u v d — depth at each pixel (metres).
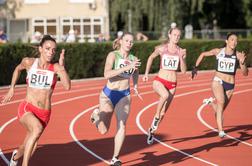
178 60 25.38
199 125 30.42
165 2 85.44
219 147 24.42
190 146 24.61
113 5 85.75
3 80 52.19
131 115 34.16
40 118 18.03
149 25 86.56
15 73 18.30
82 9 85.62
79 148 24.02
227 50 25.33
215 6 111.31
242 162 21.56
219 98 25.02
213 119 32.59
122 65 20.00
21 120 17.84
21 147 18.81
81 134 27.50
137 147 24.30
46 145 24.66
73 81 58.62
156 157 22.38
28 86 18.08
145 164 21.16
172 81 25.39
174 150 23.73
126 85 20.06
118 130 19.78
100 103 20.23
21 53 53.69
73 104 39.50
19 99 42.44
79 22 85.69
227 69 25.16
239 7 112.38
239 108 38.00
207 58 75.25
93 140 25.89
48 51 17.84
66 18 85.56
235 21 116.00
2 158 22.16
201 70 74.94
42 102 17.97
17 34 79.38
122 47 20.09
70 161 21.52
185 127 29.72
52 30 86.00
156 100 42.09
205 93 47.69
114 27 86.69
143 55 67.25
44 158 21.98
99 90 49.28
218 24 115.25
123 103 19.94
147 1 84.50
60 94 45.72
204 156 22.59
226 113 35.50
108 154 22.81
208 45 75.12
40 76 17.95
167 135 27.31
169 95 25.38
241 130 28.94
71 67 59.72
